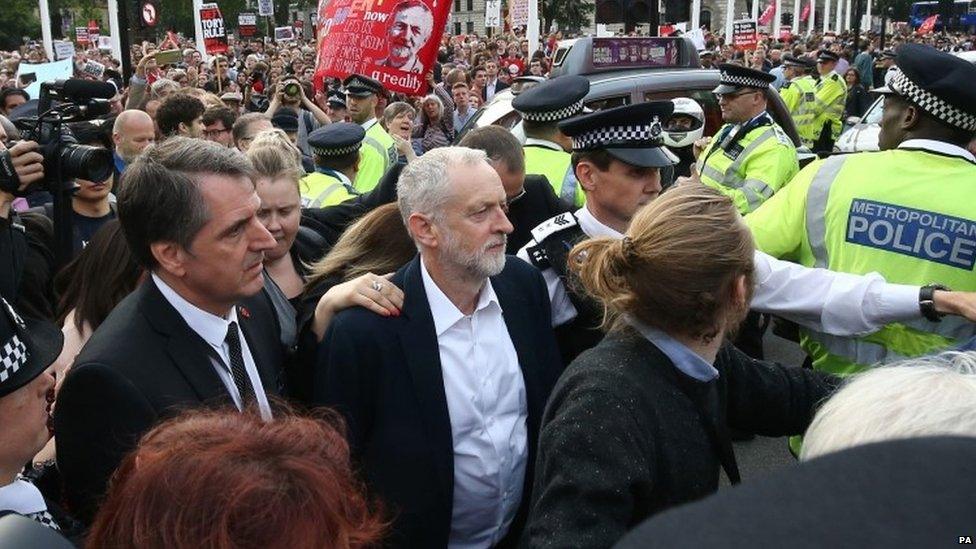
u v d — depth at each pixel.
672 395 1.74
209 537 1.08
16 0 47.16
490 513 2.44
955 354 1.62
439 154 2.33
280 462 1.16
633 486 1.61
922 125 2.54
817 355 2.75
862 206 2.54
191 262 2.04
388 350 2.32
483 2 72.88
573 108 4.76
